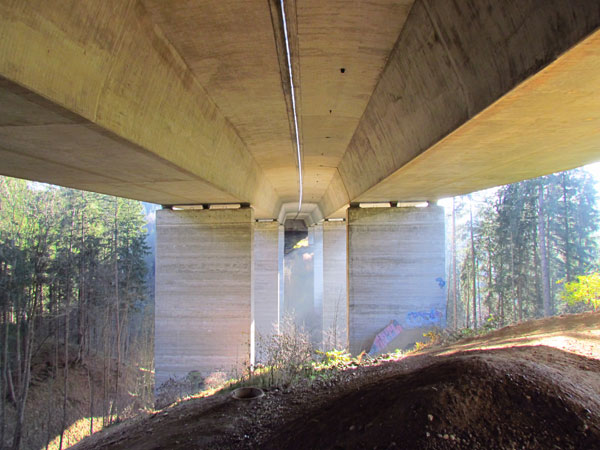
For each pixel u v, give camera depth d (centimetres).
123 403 2558
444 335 1356
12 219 3000
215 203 1869
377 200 1781
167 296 1859
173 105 827
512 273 3391
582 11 335
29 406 2559
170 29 670
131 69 639
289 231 7288
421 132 797
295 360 1014
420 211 1784
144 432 786
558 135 675
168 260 1877
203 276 1861
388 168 1126
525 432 386
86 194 3875
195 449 591
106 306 3366
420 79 702
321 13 623
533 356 594
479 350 753
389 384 560
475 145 753
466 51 533
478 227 4078
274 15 631
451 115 646
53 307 2889
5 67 416
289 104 1042
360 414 502
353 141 1382
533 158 877
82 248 3262
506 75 471
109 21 546
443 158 881
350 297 1770
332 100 1014
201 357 1814
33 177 1118
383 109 955
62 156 833
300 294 5594
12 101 496
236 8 609
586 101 504
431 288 1753
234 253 1862
